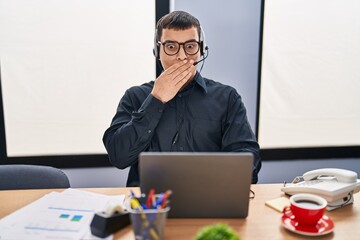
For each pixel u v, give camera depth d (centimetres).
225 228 60
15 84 169
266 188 107
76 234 74
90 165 182
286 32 182
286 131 194
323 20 184
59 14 166
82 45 171
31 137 176
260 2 178
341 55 189
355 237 75
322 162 202
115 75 176
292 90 189
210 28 177
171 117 131
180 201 81
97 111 178
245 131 131
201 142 132
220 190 80
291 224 79
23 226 77
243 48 182
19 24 164
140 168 77
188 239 74
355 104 197
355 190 96
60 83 173
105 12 170
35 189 112
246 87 186
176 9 173
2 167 123
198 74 139
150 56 177
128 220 79
